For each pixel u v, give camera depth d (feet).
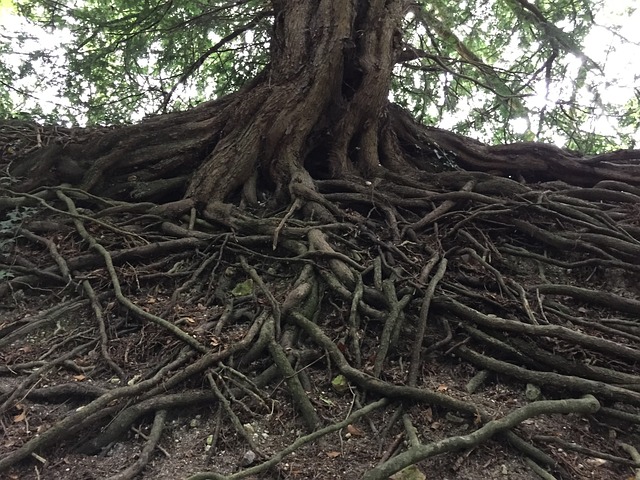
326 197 19.66
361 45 23.03
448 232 17.61
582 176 22.15
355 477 9.21
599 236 17.01
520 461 9.77
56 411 10.90
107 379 11.80
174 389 11.07
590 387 10.86
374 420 10.59
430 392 10.55
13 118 24.76
